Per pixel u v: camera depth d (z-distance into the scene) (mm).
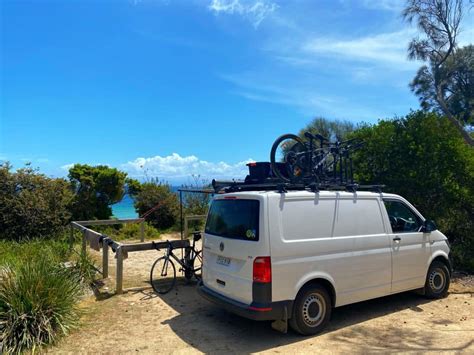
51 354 4398
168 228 15812
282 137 5887
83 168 15109
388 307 6070
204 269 5508
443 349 4496
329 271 4965
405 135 9133
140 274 8164
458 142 9000
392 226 5895
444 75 10102
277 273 4523
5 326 4613
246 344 4664
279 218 4688
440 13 9164
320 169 6195
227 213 5184
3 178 11836
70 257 8844
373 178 9555
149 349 4531
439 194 9078
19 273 5219
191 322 5406
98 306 6047
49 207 12117
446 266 6668
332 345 4609
